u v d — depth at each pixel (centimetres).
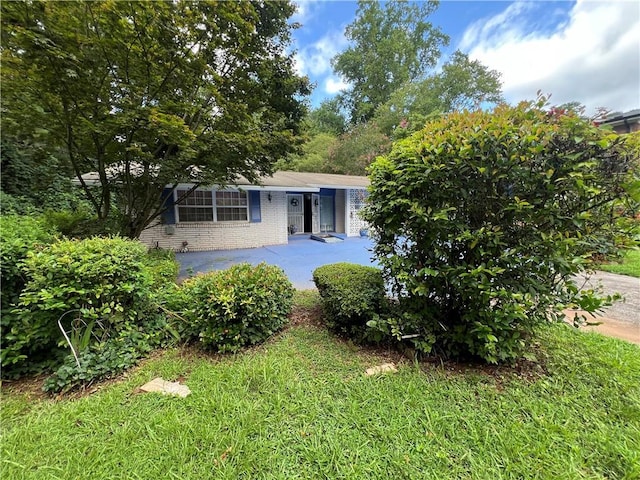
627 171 213
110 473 158
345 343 309
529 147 218
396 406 208
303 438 181
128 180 603
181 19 456
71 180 734
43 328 258
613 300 220
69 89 445
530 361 261
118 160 605
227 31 530
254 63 609
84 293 254
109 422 195
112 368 254
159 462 164
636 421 189
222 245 948
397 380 239
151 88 511
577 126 216
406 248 283
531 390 223
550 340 300
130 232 610
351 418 197
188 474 157
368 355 285
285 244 1060
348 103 2722
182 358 281
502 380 238
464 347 270
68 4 402
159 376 252
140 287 303
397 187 266
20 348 252
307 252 898
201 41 514
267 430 187
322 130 2655
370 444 176
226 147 578
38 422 196
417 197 264
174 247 876
